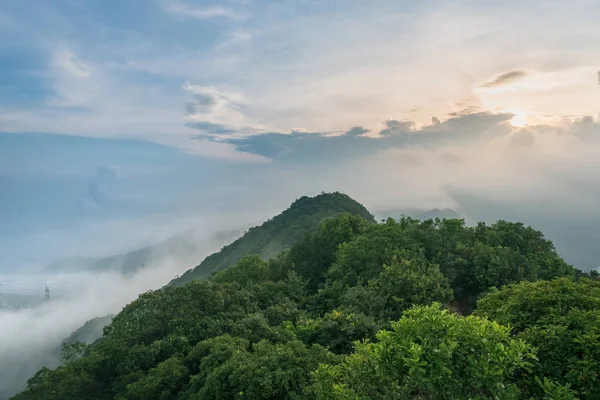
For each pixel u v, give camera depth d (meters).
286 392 20.03
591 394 10.77
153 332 32.97
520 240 52.03
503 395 9.20
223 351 24.48
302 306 44.25
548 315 13.62
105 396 27.64
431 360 9.66
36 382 27.91
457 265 42.38
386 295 33.97
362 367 12.34
